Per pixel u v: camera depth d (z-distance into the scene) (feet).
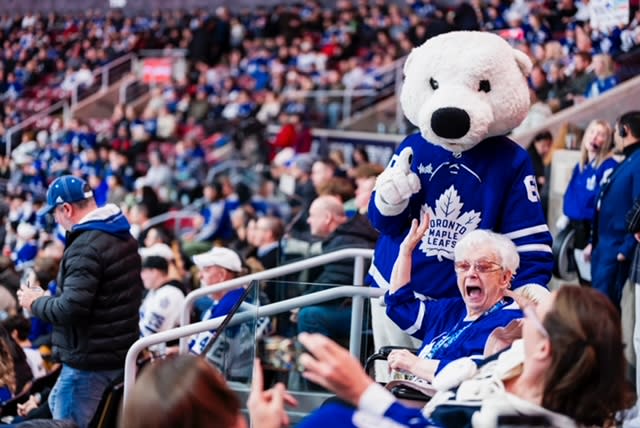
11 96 72.13
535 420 7.97
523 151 14.02
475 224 13.84
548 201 25.07
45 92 70.74
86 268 16.75
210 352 11.35
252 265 22.79
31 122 64.75
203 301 20.04
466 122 13.34
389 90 49.65
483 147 13.94
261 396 7.98
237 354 12.12
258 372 8.25
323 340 7.75
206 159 52.54
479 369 9.35
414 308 13.03
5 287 21.62
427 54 13.99
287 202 40.81
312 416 7.70
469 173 13.87
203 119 57.57
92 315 16.97
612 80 25.17
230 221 39.83
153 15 74.74
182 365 7.02
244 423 7.15
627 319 19.22
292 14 63.10
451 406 8.63
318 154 49.73
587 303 7.92
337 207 21.85
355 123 49.78
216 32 64.13
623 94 24.77
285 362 12.59
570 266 22.53
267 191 43.21
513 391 8.50
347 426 7.57
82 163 55.36
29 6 81.82
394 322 13.15
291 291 13.15
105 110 67.77
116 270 17.01
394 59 50.60
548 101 26.40
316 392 12.23
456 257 12.25
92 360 17.01
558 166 24.84
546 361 8.00
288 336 12.92
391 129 48.78
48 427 11.84
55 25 78.07
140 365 17.19
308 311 13.07
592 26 25.73
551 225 24.94
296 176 40.86
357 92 50.34
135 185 51.65
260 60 59.26
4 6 83.20
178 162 52.21
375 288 13.42
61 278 17.03
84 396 17.11
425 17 54.19
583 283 22.12
